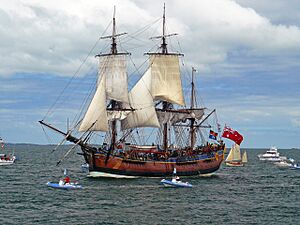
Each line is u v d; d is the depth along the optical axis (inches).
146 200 3341.5
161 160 4778.5
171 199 3415.4
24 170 6082.7
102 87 4793.3
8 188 3900.1
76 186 3878.0
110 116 4945.9
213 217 2780.5
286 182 4894.2
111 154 4537.4
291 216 2842.0
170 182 4119.1
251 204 3270.2
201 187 4190.5
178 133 5551.2
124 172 4591.5
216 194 3750.0
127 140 5059.1
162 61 5344.5
